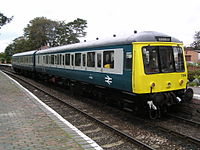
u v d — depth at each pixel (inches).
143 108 330.0
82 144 207.3
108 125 282.7
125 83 322.3
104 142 239.9
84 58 450.9
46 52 712.4
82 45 463.5
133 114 355.6
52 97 499.8
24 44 2375.7
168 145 233.0
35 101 403.5
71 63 514.9
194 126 295.7
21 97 443.2
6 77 929.5
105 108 404.5
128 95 342.6
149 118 336.2
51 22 2148.1
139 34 309.7
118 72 337.4
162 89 314.0
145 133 270.8
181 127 293.9
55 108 404.8
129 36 320.2
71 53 513.3
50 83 767.1
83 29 1927.9
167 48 321.7
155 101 301.6
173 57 327.9
